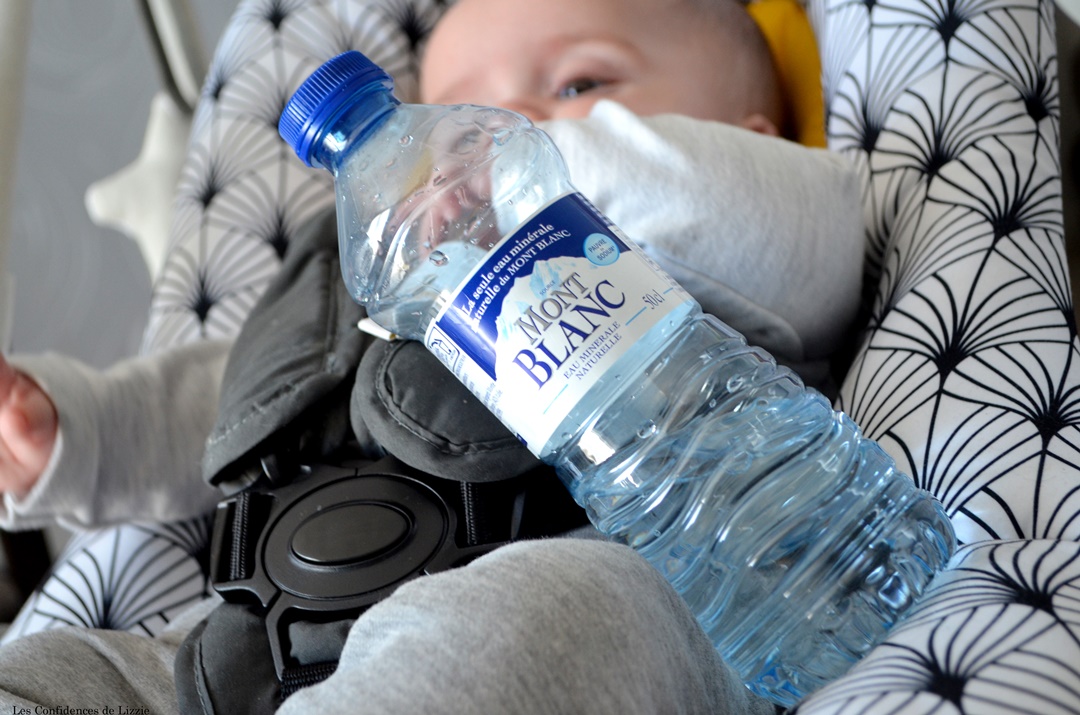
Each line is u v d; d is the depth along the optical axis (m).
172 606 0.77
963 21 0.75
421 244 0.57
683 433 0.52
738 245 0.61
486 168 0.60
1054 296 0.56
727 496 0.49
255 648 0.53
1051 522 0.44
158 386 0.82
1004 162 0.65
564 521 0.57
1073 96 0.87
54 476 0.74
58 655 0.57
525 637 0.36
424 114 0.60
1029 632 0.37
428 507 0.55
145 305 1.75
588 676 0.36
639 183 0.62
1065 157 0.88
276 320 0.70
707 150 0.63
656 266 0.49
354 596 0.52
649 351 0.48
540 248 0.47
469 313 0.47
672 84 0.89
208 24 1.70
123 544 0.80
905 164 0.72
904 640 0.39
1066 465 0.46
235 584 0.55
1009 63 0.72
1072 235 0.88
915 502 0.47
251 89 1.10
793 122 1.06
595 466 0.52
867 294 0.74
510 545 0.44
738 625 0.47
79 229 1.71
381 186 0.58
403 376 0.58
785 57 1.08
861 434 0.53
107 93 1.67
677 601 0.44
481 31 0.91
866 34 0.82
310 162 0.55
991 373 0.52
